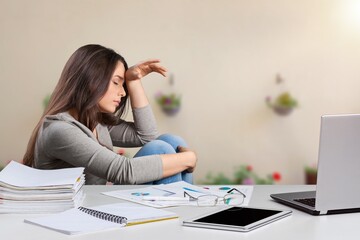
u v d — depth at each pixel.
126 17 4.29
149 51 4.30
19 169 1.81
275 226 1.39
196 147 4.36
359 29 4.30
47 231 1.37
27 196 1.58
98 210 1.55
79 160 2.48
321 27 4.32
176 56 4.31
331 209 1.51
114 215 1.45
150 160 2.42
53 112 2.66
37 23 4.27
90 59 2.66
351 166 1.50
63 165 2.61
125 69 3.16
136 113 3.22
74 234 1.33
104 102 2.73
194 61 4.31
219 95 4.33
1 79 4.28
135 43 4.30
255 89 4.34
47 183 1.61
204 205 1.66
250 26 4.31
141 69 3.17
